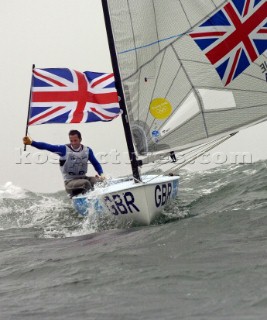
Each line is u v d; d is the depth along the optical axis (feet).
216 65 89.30
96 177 111.55
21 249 83.35
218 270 58.54
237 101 89.97
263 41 88.74
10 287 62.13
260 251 63.77
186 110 89.86
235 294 51.34
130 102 89.51
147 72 89.20
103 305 52.44
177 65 89.40
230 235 72.54
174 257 65.41
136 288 56.18
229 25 88.63
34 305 54.60
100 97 107.45
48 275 65.31
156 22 88.74
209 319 46.50
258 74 89.30
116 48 88.84
